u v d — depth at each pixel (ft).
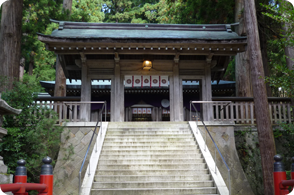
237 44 36.91
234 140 32.86
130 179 24.25
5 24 35.81
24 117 27.89
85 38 35.06
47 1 69.41
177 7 65.10
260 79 30.45
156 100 57.88
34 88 29.73
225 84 54.54
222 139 32.81
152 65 40.50
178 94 39.78
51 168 13.05
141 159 26.78
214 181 23.48
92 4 92.43
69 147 28.32
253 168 34.01
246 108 36.35
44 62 82.28
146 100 57.82
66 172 29.76
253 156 34.60
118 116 38.91
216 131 33.12
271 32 54.39
